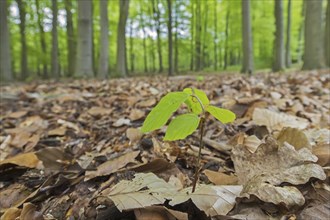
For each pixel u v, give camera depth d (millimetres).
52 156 1653
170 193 998
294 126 1813
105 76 11320
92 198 1075
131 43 28938
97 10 18938
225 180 1188
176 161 1511
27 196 1340
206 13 23109
